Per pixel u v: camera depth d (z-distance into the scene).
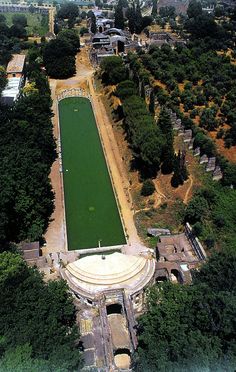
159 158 174.50
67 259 140.00
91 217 163.00
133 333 105.81
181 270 126.38
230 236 143.50
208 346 83.19
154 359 85.81
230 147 193.25
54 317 95.50
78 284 117.25
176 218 157.88
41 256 139.75
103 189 179.88
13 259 113.62
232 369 80.31
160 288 103.56
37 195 147.38
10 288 98.94
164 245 140.75
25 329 89.50
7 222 133.50
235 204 156.38
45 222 158.12
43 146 186.25
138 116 197.25
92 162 199.50
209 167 176.50
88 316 113.38
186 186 169.12
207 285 98.62
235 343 83.94
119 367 106.62
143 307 118.31
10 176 138.88
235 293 94.44
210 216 151.25
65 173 190.50
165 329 89.69
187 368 80.94
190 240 142.25
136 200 169.75
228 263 103.19
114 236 153.25
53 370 84.00
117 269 118.00
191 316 91.81
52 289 104.06
